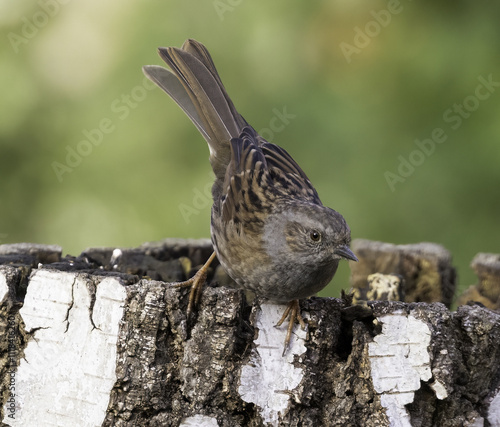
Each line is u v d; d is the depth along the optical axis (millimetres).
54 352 6715
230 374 6598
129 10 12336
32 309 6750
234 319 6586
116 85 12320
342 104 12242
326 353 6707
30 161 12602
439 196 12289
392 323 6633
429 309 6668
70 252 12492
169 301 6590
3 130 12492
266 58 12195
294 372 6645
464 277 12211
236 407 6645
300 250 6750
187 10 12203
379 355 6586
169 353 6688
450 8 12406
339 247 6695
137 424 6629
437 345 6574
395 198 12266
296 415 6617
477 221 12242
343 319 6820
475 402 6711
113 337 6598
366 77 12320
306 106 12203
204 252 9828
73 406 6645
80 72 12438
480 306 7270
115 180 12461
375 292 8969
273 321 6805
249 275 7043
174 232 12320
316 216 6711
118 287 6625
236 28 12180
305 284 6809
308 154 12242
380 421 6555
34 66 12477
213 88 8828
